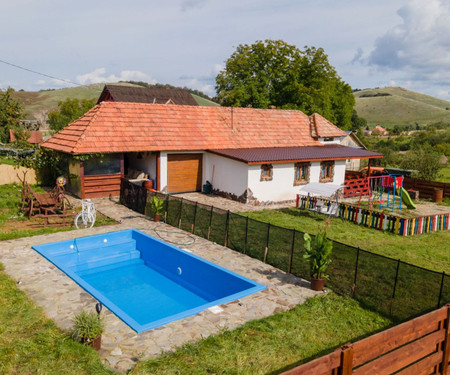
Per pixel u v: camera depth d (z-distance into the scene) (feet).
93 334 22.99
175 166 78.69
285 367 22.75
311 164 81.15
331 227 59.26
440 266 43.21
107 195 70.95
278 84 164.04
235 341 25.04
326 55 163.43
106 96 161.79
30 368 20.98
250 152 79.46
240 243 44.83
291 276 37.91
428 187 91.15
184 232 52.03
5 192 69.31
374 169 107.24
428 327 19.92
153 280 42.80
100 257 47.16
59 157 76.13
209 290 39.55
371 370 17.39
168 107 84.89
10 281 33.06
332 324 28.50
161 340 24.94
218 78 164.25
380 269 32.60
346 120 204.23
